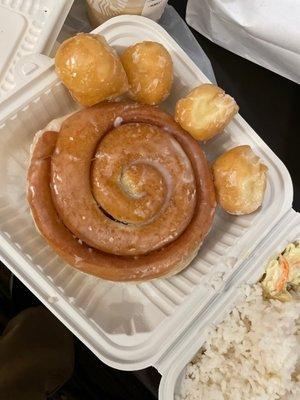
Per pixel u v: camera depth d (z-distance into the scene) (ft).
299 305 1.13
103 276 1.04
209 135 1.10
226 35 1.42
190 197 1.05
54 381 1.31
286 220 1.12
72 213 1.01
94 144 1.03
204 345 1.10
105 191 1.01
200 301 1.07
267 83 1.48
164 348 1.05
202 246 1.17
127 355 1.04
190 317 1.06
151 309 1.11
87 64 0.99
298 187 1.45
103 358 1.02
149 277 1.05
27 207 1.13
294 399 1.10
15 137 1.10
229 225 1.17
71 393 1.33
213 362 1.09
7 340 1.31
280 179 1.13
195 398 1.09
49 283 1.03
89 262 1.02
